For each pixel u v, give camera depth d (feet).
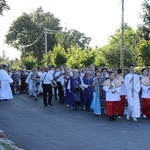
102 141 34.40
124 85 51.26
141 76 55.47
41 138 35.58
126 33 218.38
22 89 102.01
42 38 295.28
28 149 30.68
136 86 50.01
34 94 82.17
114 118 49.39
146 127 43.47
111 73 50.26
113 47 162.20
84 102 60.59
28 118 49.98
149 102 51.83
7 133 38.14
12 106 66.08
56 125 44.06
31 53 294.05
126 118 51.11
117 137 36.58
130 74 50.55
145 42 133.28
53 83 67.36
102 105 54.03
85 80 60.90
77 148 31.22
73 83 61.93
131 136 37.24
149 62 131.85
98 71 56.34
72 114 55.31
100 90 53.98
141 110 53.52
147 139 35.60
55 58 159.43
